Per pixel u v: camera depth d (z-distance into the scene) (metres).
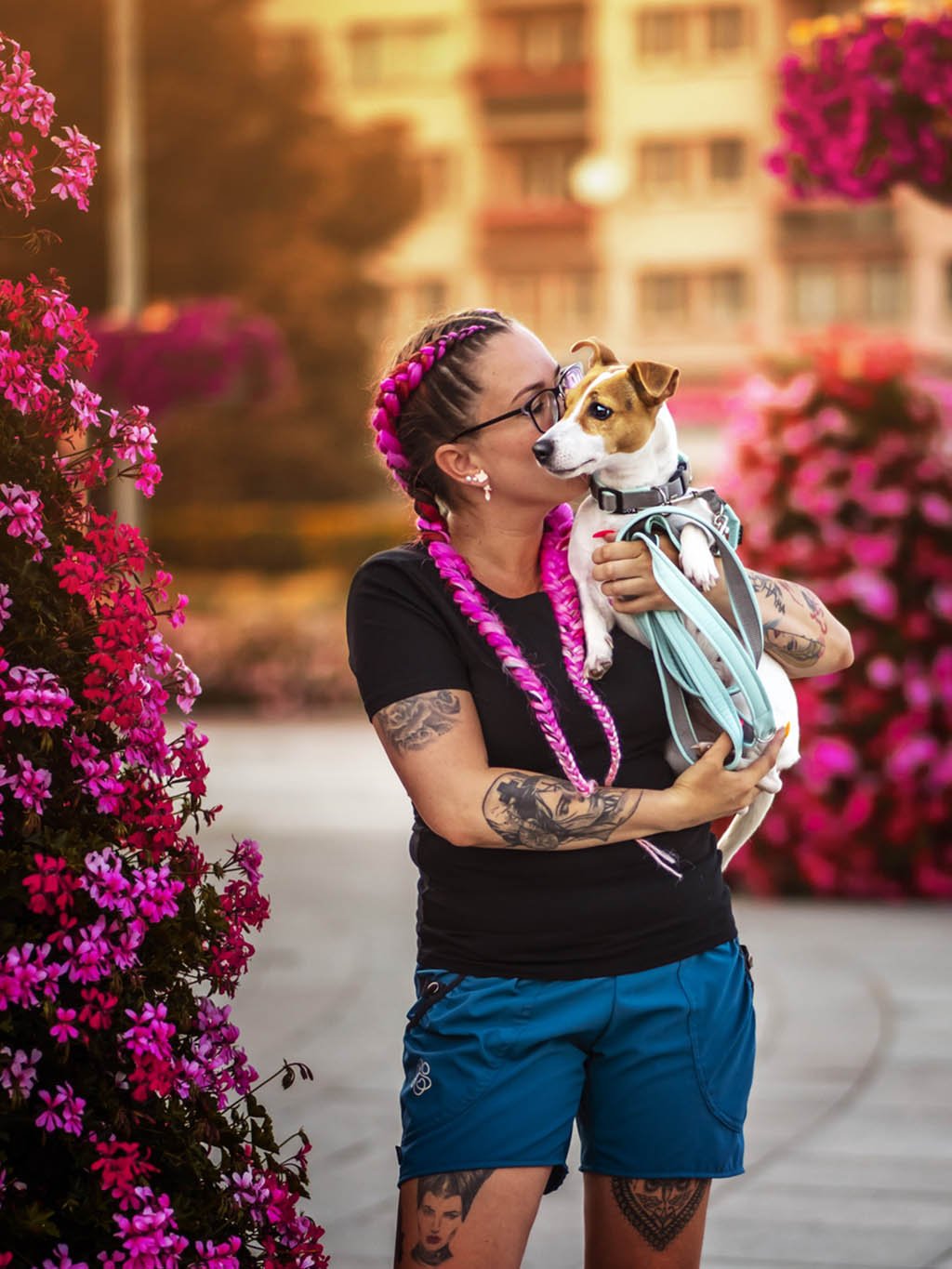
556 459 3.31
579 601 3.40
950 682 10.91
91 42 38.97
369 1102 6.68
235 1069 3.12
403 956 9.35
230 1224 3.01
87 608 2.94
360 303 43.56
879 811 11.05
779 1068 7.18
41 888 2.72
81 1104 2.74
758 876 11.27
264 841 13.63
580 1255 5.20
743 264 55.53
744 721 3.29
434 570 3.29
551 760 3.24
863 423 11.13
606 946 3.17
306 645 28.58
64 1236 2.82
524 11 59.28
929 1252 5.14
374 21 59.53
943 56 5.90
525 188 59.41
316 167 41.88
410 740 3.18
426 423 3.37
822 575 11.07
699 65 55.72
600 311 57.25
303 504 43.69
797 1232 5.32
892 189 6.50
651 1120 3.20
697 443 38.31
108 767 2.85
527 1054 3.16
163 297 40.06
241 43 41.56
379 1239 5.25
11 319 2.95
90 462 3.02
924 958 9.30
